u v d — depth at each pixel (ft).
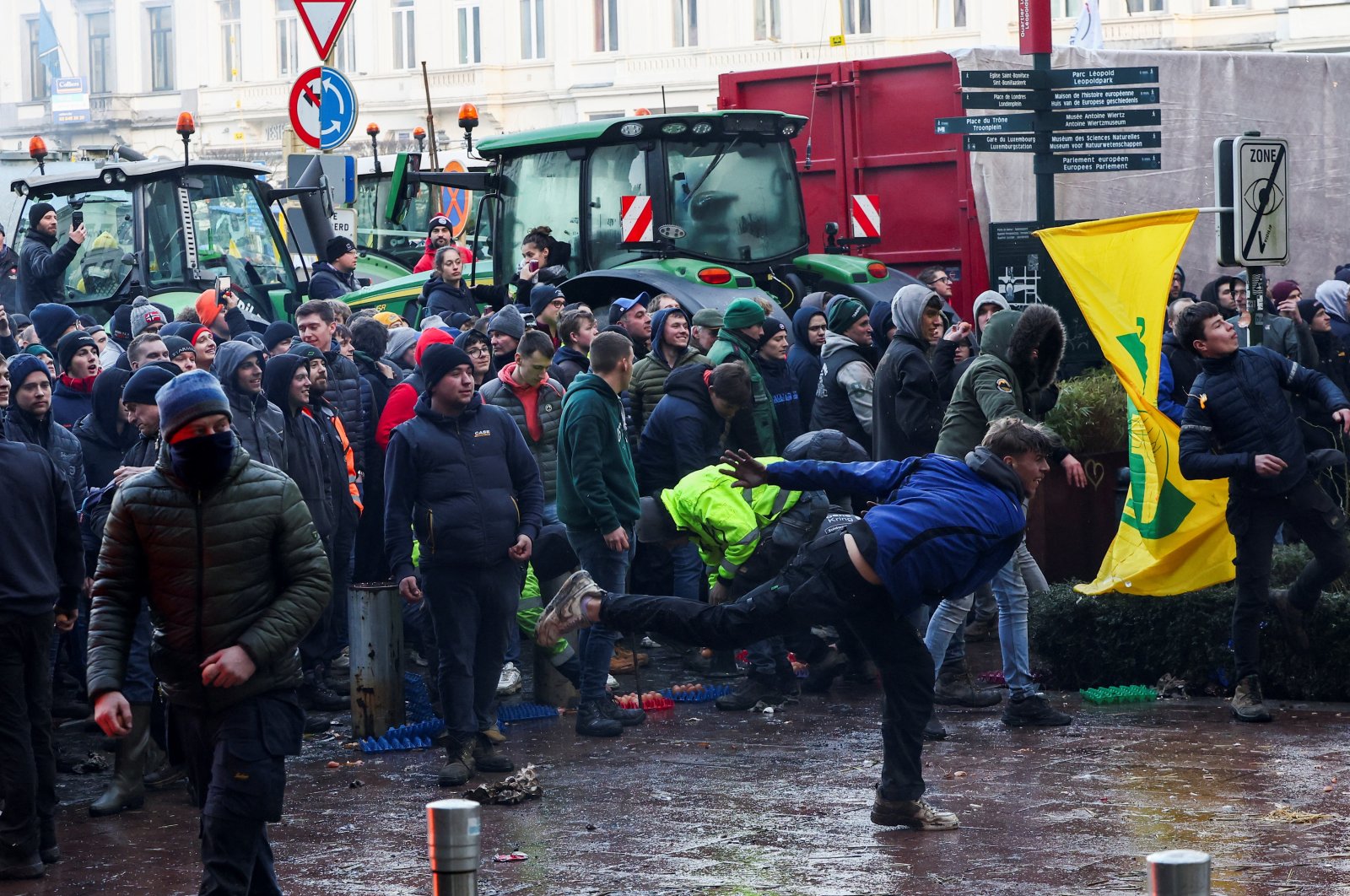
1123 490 37.14
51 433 30.68
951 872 21.63
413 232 71.36
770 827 24.29
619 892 21.21
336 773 28.96
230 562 19.01
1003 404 29.73
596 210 51.13
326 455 34.09
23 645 23.25
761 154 51.72
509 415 29.53
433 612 28.37
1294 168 57.57
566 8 168.45
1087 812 24.49
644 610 24.02
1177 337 34.88
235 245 56.70
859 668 36.11
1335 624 32.48
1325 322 45.42
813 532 31.91
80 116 194.90
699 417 34.47
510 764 28.50
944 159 55.11
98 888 22.49
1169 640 34.19
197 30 189.98
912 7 150.41
